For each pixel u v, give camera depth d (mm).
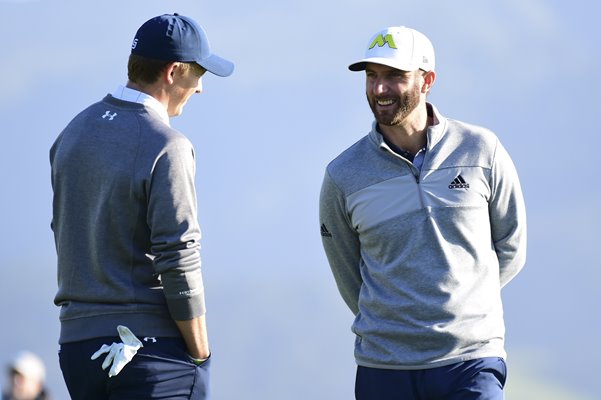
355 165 11898
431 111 12000
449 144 11695
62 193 10562
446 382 11383
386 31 11688
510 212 11805
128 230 10297
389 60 11383
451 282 11375
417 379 11508
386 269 11633
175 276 10211
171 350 10500
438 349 11383
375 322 11727
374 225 11672
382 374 11711
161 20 10734
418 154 11742
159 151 10242
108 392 10547
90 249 10398
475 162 11625
